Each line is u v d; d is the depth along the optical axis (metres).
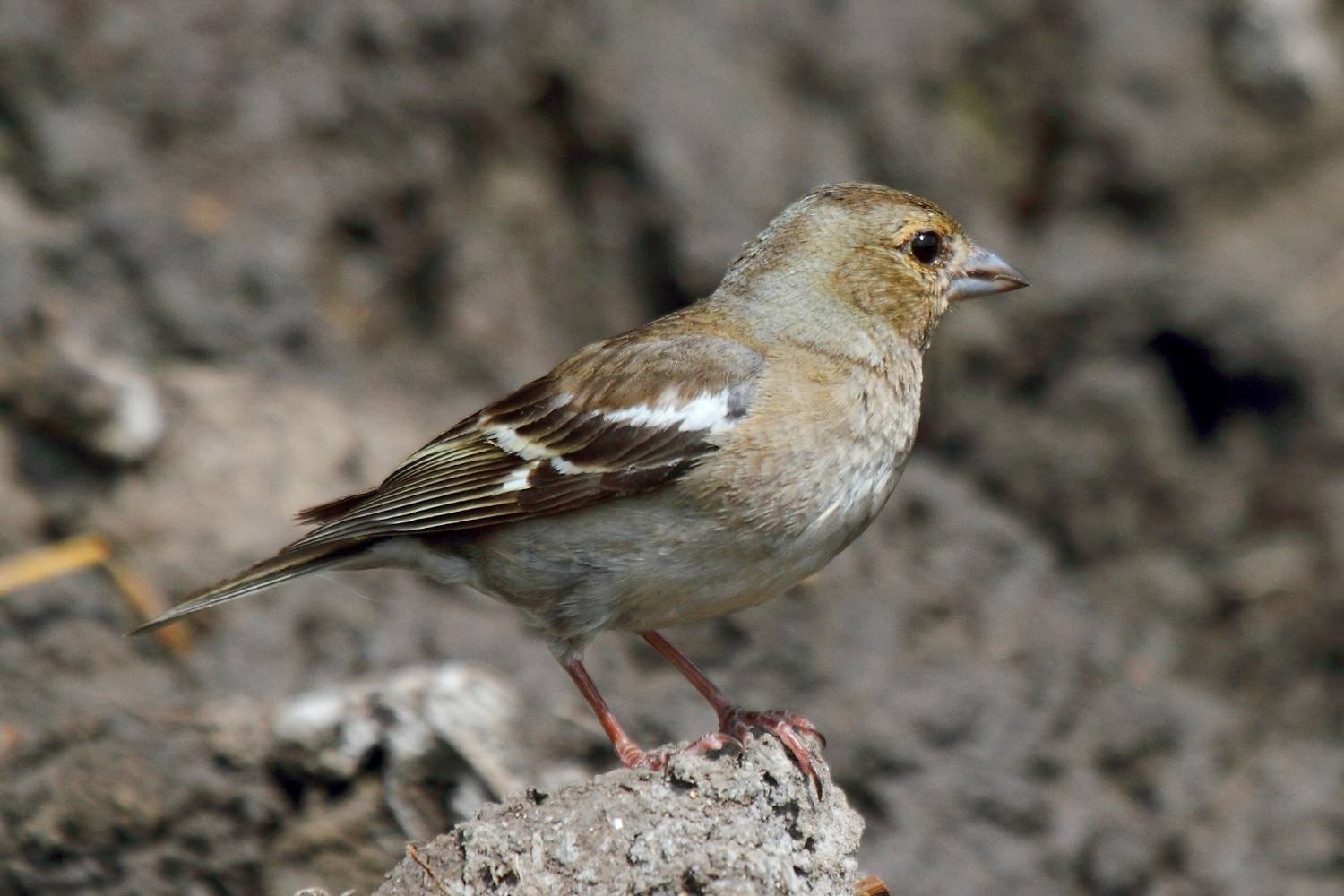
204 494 12.50
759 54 16.08
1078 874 11.77
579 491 8.42
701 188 15.27
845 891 7.68
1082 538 15.60
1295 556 15.44
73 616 11.66
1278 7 18.05
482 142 15.25
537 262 15.38
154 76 14.31
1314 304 16.77
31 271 12.94
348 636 11.80
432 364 14.84
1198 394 16.20
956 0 16.84
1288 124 18.08
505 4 15.23
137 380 12.57
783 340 8.75
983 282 9.32
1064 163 17.31
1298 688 14.84
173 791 9.88
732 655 12.48
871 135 16.12
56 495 12.30
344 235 14.74
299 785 9.98
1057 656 13.27
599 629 8.61
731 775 7.46
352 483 12.91
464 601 12.30
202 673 11.48
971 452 15.68
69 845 9.77
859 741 11.90
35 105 14.03
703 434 8.30
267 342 13.83
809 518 8.42
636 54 15.53
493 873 7.39
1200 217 17.59
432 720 10.16
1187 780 12.55
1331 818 12.38
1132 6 17.69
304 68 14.73
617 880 7.29
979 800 11.84
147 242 13.73
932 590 13.38
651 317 15.30
